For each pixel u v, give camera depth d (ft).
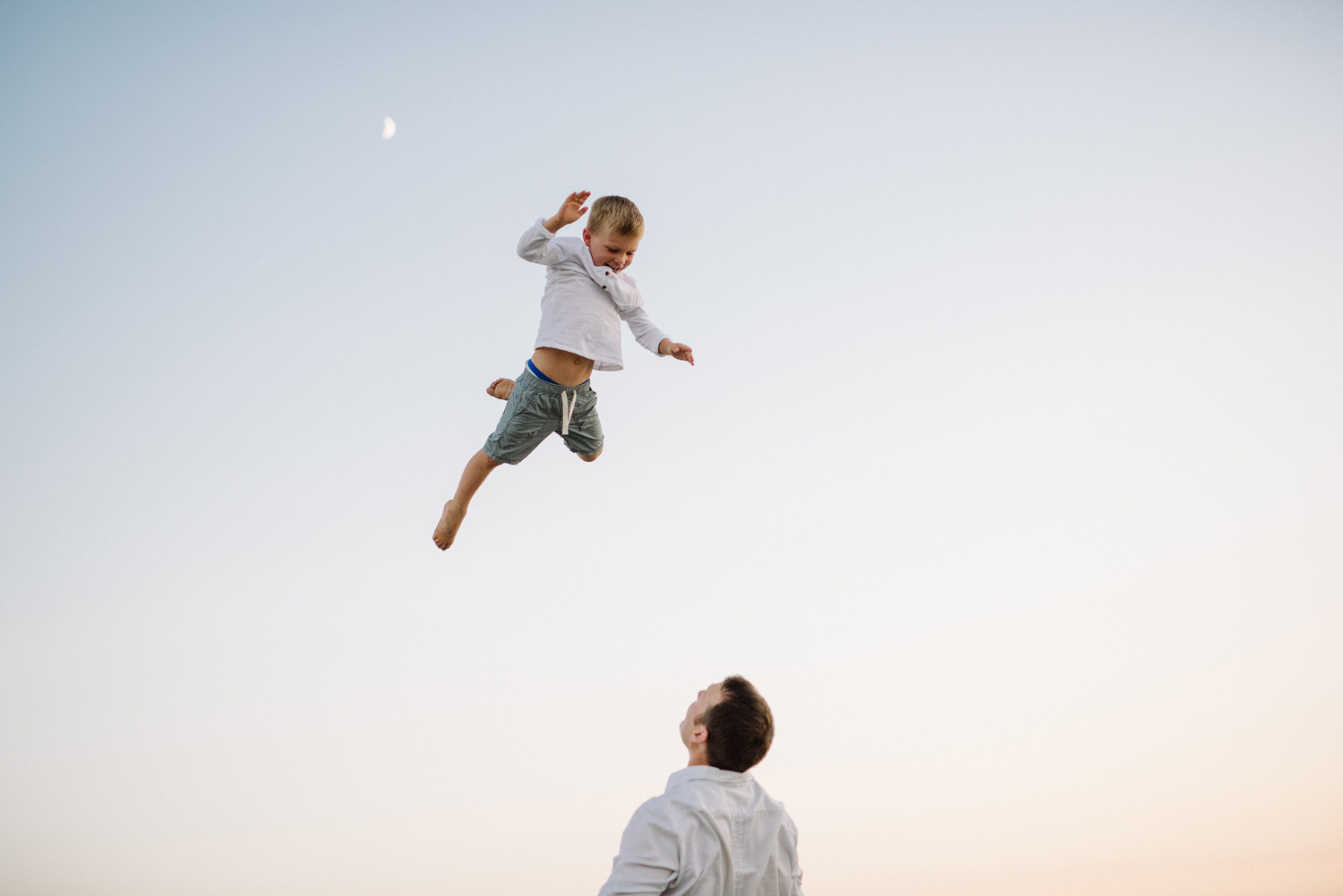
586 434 9.29
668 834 4.84
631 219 8.17
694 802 4.98
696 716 5.50
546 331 8.41
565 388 8.63
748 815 5.22
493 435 8.96
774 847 5.27
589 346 8.38
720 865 4.97
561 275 8.55
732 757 5.25
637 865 4.74
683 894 4.84
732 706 5.31
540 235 8.30
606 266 8.43
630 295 8.58
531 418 8.75
